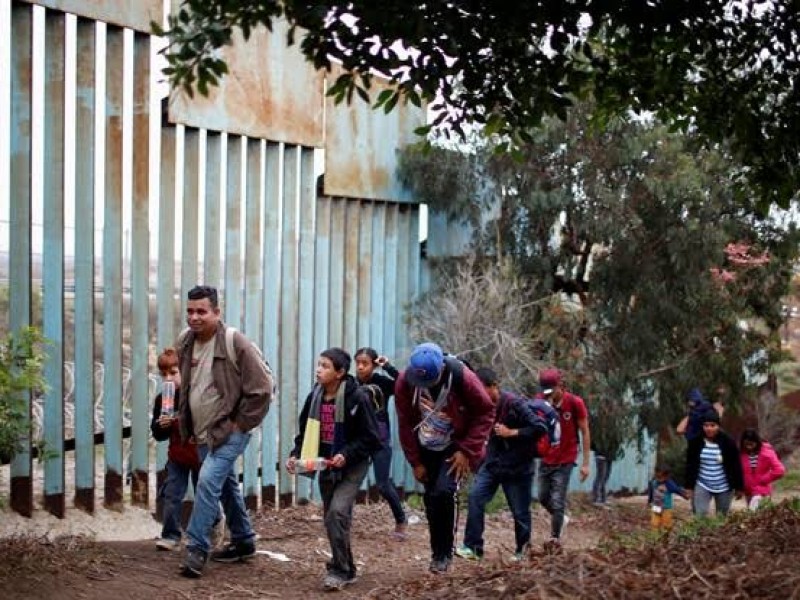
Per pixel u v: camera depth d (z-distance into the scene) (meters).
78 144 9.96
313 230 13.25
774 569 5.45
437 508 7.87
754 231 15.09
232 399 7.67
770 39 7.29
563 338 14.74
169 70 5.50
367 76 5.95
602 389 14.72
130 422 10.75
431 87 6.16
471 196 14.88
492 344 14.15
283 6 5.61
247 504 12.23
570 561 6.22
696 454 11.59
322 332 13.50
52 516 9.73
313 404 7.86
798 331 22.16
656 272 14.73
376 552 10.56
